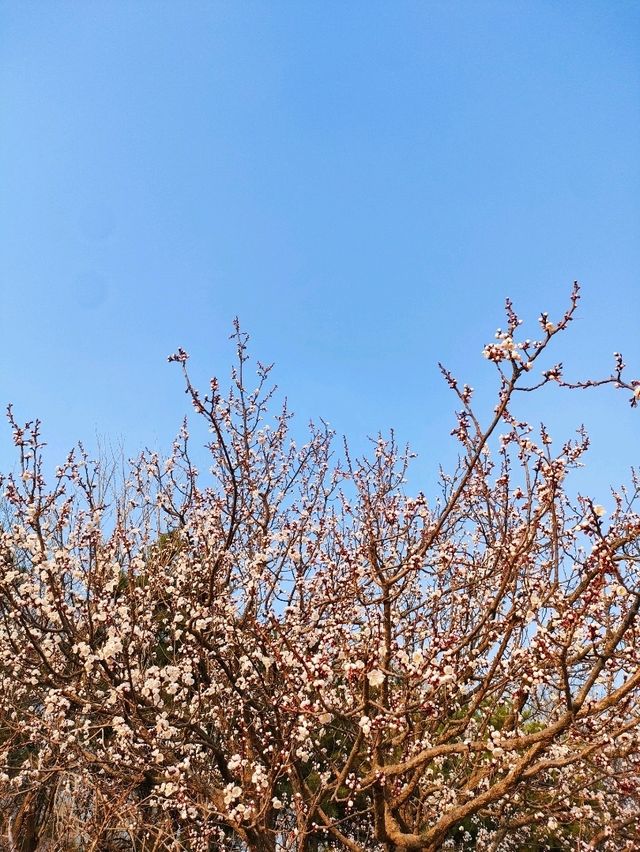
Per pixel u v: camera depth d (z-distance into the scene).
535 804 7.21
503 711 8.77
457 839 10.56
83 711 6.59
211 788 6.56
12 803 8.37
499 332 4.43
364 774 6.67
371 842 9.04
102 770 7.55
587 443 5.05
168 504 8.09
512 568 5.39
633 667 4.83
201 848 7.17
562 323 4.17
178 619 7.25
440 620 7.43
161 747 6.38
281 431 9.61
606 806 6.62
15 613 6.19
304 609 6.80
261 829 5.80
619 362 4.12
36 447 6.42
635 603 4.11
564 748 5.37
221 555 6.75
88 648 6.02
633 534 4.14
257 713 7.14
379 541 6.10
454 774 7.51
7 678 7.75
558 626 4.94
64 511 6.87
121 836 8.52
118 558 8.41
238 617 7.47
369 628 5.88
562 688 4.50
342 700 7.09
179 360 6.40
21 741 8.13
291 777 6.10
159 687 6.46
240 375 8.24
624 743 5.73
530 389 4.37
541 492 4.98
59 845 7.56
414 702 4.95
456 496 4.90
